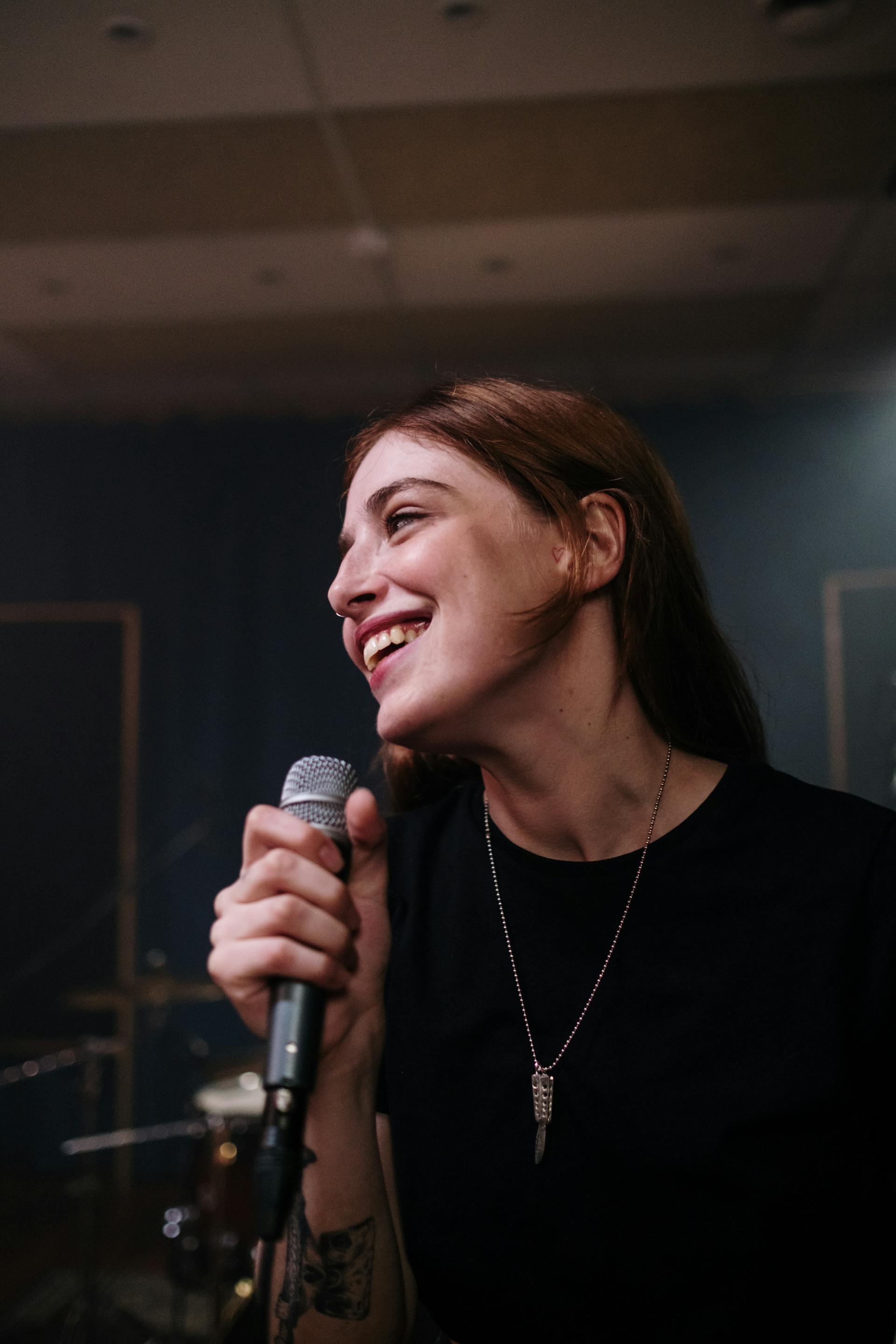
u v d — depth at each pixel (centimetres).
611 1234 87
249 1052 400
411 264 427
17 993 539
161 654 570
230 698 561
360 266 427
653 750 99
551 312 474
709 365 538
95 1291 354
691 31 291
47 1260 400
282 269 428
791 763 547
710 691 106
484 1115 94
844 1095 85
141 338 495
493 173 361
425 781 125
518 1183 91
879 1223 86
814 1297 83
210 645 566
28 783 558
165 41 291
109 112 323
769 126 338
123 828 552
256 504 574
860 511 557
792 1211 83
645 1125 87
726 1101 86
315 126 333
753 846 94
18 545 577
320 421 577
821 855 93
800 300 465
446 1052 97
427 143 342
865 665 539
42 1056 531
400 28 288
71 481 580
